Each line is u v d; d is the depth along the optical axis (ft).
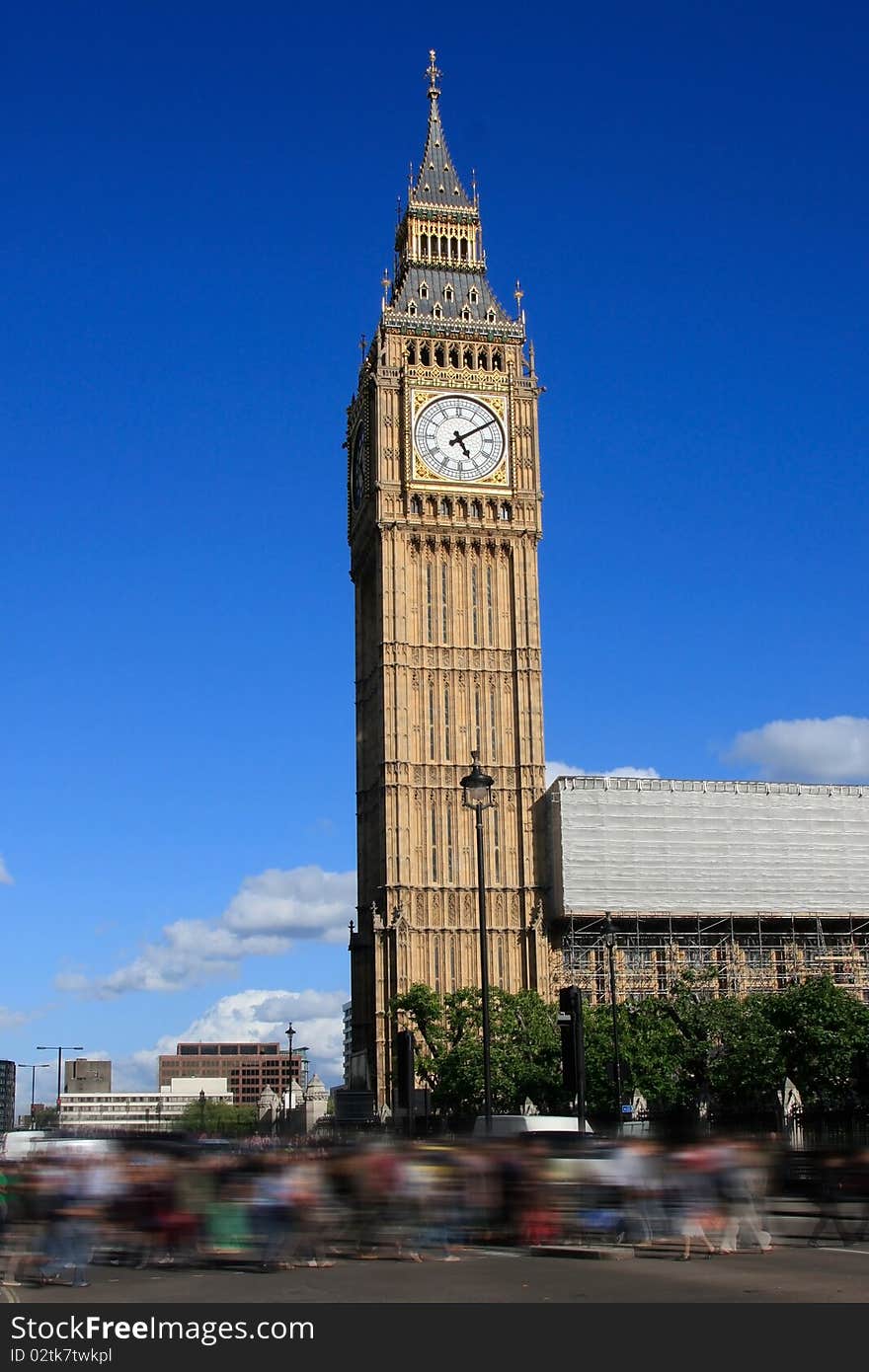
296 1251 126.52
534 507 522.47
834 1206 144.36
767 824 520.42
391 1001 461.37
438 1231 132.98
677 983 437.58
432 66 583.17
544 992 481.87
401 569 511.40
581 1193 137.39
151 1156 146.20
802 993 390.83
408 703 501.97
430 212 553.23
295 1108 635.66
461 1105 420.36
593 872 497.87
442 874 491.72
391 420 523.29
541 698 510.58
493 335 534.37
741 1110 325.42
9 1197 122.83
